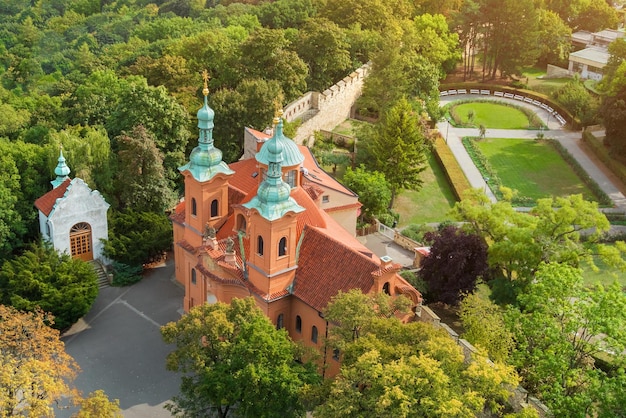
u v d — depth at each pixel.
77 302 76.50
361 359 49.44
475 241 78.81
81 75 157.62
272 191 66.31
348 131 131.38
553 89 162.88
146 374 72.25
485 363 52.12
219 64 132.50
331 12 164.75
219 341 57.53
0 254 87.06
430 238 83.31
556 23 178.00
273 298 69.00
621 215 110.38
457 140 136.75
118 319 80.94
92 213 87.31
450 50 168.00
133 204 95.75
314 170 92.00
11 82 178.75
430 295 81.25
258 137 97.31
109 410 52.22
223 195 76.81
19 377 51.97
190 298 80.50
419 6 185.62
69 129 105.94
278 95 114.88
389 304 60.78
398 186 107.50
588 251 76.56
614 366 64.56
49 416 56.31
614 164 125.88
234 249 72.88
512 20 162.38
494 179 121.00
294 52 130.25
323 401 53.50
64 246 86.56
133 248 89.06
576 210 75.25
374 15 163.50
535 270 76.94
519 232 76.00
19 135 112.38
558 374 58.22
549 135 141.88
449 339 54.19
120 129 105.19
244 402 55.56
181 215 84.75
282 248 68.69
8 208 87.62
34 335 57.25
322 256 70.12
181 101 116.94
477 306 67.81
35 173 93.00
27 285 76.12
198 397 58.69
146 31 187.00
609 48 138.75
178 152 106.12
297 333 71.81
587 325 60.97
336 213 89.00
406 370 48.53
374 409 48.41
